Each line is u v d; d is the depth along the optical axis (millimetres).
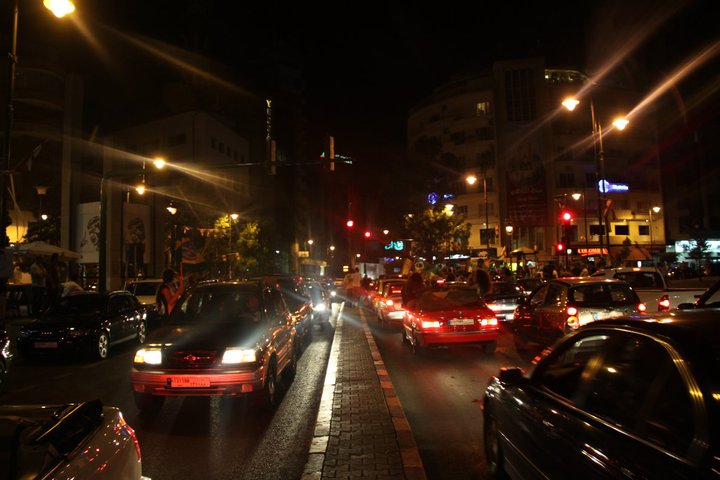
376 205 53406
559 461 2955
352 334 14914
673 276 28922
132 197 42844
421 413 6828
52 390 8805
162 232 41906
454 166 55375
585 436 2787
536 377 3801
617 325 3125
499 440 4234
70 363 11523
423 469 4547
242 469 5078
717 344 2404
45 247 21656
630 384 2789
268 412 7105
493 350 11047
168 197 39562
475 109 58312
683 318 2814
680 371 2398
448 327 10688
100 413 2717
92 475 2271
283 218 75250
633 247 42000
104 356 12000
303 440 5922
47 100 44906
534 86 56219
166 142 49531
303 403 7594
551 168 54938
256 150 69312
